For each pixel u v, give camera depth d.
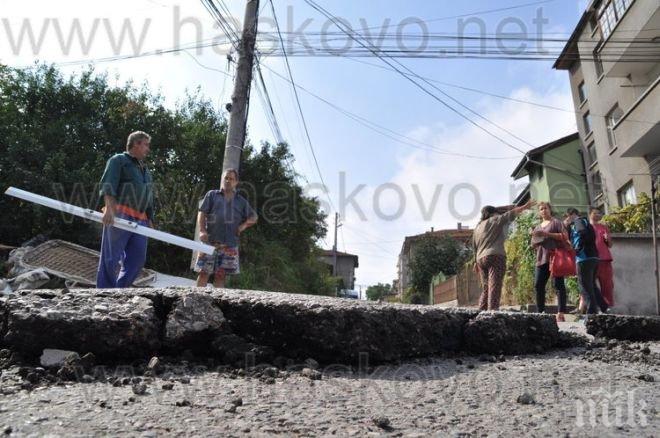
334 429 1.66
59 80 12.36
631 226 12.12
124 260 4.67
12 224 10.55
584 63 21.03
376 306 2.78
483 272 6.08
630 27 14.91
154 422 1.63
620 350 3.30
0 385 1.94
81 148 11.64
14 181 10.30
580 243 5.83
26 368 2.10
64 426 1.55
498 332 3.07
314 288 17.44
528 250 11.21
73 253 7.48
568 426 1.78
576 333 3.65
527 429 1.74
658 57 15.70
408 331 2.78
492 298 5.78
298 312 2.57
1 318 2.34
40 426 1.53
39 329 2.24
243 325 2.62
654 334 3.80
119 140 12.09
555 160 25.22
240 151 9.32
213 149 12.91
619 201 18.38
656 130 13.84
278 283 13.13
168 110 13.29
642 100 14.00
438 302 24.44
